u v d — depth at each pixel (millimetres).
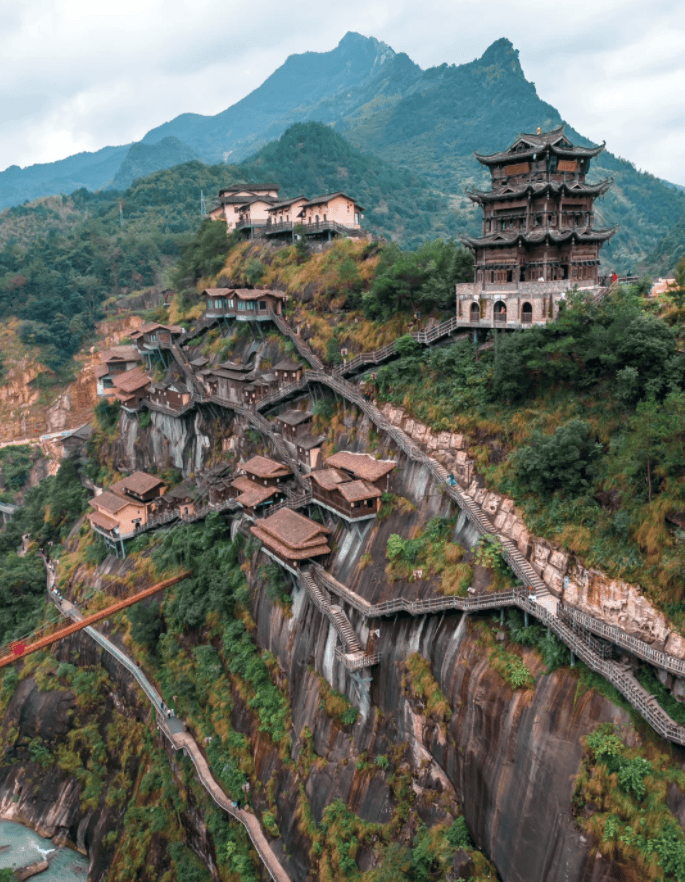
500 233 68125
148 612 88250
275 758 66500
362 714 60969
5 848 82250
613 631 44438
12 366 193625
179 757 75312
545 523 53031
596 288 65438
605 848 39781
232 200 141000
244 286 117312
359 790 57812
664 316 56656
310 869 57438
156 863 71250
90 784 84375
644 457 47969
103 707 90812
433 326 76562
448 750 51719
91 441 132000
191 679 79750
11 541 132250
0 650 103188
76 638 97625
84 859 80688
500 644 50688
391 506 66500
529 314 64500
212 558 88750
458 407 66250
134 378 124875
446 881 48125
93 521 107938
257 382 96312
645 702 40875
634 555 46812
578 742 43250
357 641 62375
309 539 69812
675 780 39250
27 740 92062
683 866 36688
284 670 71250
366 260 96562
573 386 58531
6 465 170750
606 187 67562
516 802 45469
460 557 57531
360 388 78812
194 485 105938
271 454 89812
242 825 65375
